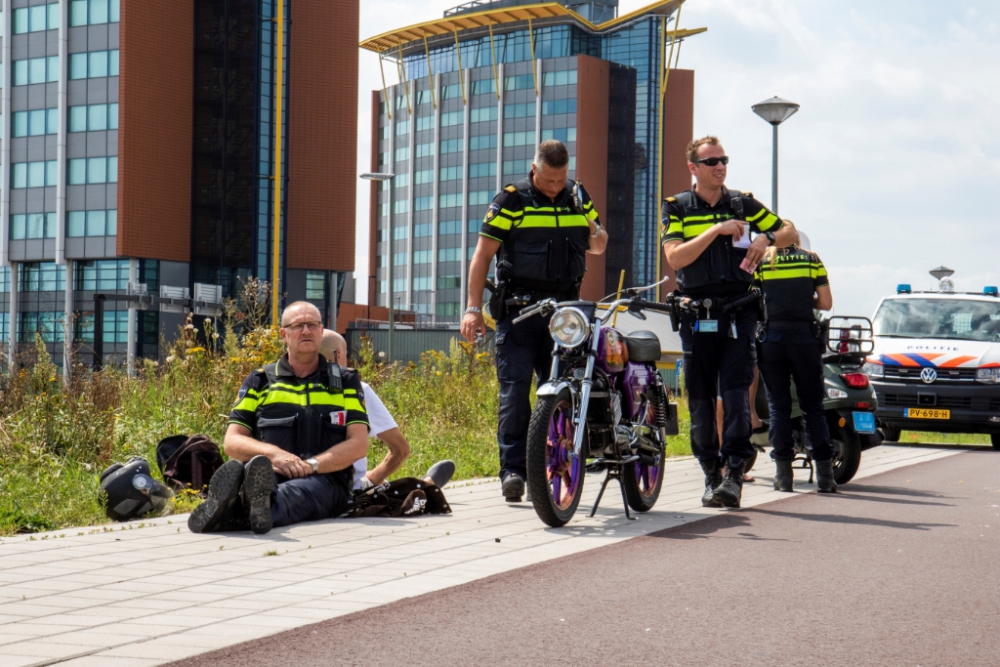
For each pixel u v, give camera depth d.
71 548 5.71
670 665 3.50
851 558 5.52
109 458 9.61
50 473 8.57
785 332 8.82
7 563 5.25
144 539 6.02
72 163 73.31
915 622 4.12
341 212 79.56
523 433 7.65
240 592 4.58
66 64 73.38
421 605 4.34
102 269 73.25
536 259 7.50
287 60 78.00
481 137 110.44
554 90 106.12
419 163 115.06
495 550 5.68
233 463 6.16
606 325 7.13
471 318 7.59
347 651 3.64
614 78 107.50
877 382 17.75
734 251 7.60
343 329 89.62
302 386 6.96
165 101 74.19
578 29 107.69
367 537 6.11
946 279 19.66
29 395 10.28
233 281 76.62
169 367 12.48
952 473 10.91
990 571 5.20
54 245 73.50
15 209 74.62
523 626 4.00
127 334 71.94
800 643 3.79
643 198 107.00
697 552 5.65
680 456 12.56
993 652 3.70
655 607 4.33
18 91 74.56
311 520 6.75
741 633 3.92
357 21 80.56
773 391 8.97
